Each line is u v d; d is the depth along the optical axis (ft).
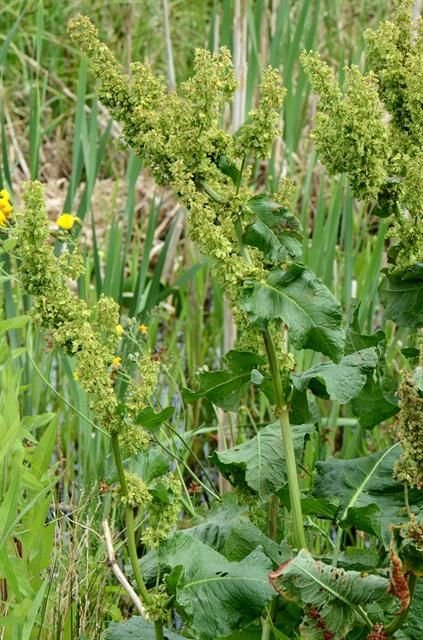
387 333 19.36
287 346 15.52
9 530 10.85
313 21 19.44
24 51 30.17
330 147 10.32
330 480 11.09
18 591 10.80
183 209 19.12
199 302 20.79
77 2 30.25
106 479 10.11
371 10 27.35
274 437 10.99
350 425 17.37
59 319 9.73
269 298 9.55
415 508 10.59
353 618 9.36
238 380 10.63
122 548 15.01
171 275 23.80
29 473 12.21
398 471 9.12
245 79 16.56
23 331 18.44
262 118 9.61
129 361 16.22
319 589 9.27
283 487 10.87
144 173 27.71
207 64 9.50
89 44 9.96
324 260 17.69
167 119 9.74
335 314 9.50
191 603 9.58
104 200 26.73
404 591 8.71
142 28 29.91
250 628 10.64
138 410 9.76
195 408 18.81
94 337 9.59
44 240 9.61
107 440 16.14
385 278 11.23
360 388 10.27
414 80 10.68
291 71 18.81
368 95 10.09
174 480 10.10
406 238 10.71
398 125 11.20
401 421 9.09
